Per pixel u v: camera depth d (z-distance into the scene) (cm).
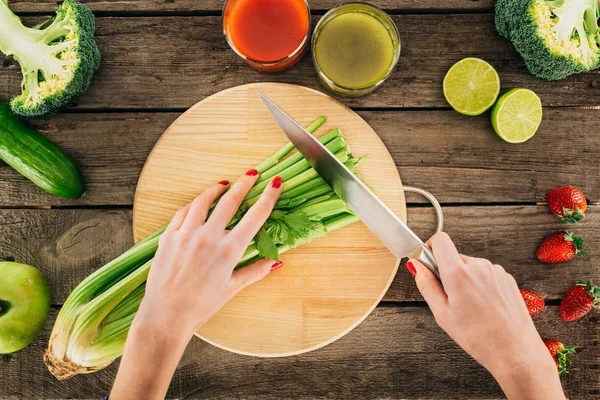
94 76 138
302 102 129
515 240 138
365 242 128
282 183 117
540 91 138
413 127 138
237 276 116
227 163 130
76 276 138
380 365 138
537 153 138
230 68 138
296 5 124
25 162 129
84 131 138
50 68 128
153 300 104
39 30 130
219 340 127
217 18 138
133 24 138
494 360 101
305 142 116
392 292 138
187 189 130
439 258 106
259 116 130
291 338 128
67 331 125
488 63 137
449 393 138
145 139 138
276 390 138
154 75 138
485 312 103
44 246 138
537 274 138
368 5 122
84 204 138
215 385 138
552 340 137
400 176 138
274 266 125
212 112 130
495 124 134
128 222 139
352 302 128
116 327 127
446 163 138
